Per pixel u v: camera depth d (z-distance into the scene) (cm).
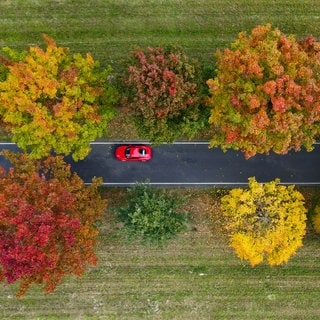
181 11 3694
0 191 3070
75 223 3012
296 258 3853
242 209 3350
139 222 3359
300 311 3891
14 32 3675
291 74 2825
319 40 3734
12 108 2988
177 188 3800
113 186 3784
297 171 3794
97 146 3756
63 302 3850
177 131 3216
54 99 3089
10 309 3847
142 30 3688
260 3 3709
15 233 2877
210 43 3697
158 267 3847
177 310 3859
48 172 3691
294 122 2819
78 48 3678
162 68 2912
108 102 3206
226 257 3841
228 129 3020
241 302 3878
